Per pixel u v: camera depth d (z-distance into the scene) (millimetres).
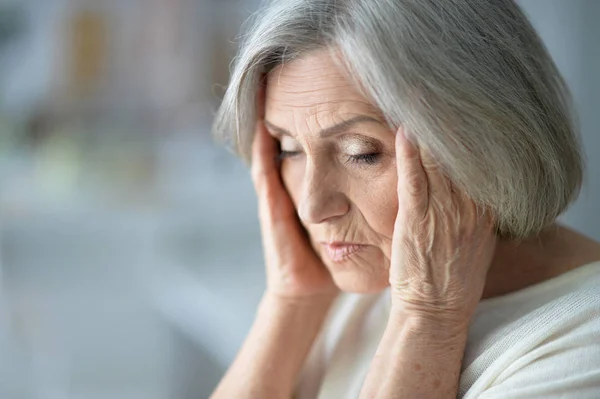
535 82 850
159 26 3186
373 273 935
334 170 883
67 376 2479
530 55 863
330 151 877
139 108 3230
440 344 866
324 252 962
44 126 3137
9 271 2707
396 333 888
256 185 1107
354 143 848
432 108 769
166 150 3148
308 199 890
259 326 1133
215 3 3148
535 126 826
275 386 1089
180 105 3205
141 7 3189
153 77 3217
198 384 2457
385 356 892
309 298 1120
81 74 3176
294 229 1114
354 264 934
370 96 804
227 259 2607
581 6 2176
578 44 2199
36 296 2688
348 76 810
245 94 959
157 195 2922
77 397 2412
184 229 2764
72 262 2770
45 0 3111
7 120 3113
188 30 3170
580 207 2188
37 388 2445
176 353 2510
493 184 808
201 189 2965
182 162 3107
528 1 2303
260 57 880
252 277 2340
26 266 2734
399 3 778
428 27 777
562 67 2244
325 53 821
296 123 867
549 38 2273
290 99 862
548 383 788
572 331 815
